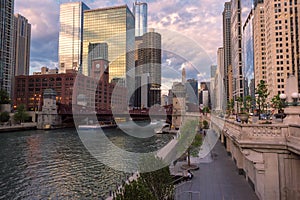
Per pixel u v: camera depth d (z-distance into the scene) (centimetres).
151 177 980
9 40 11569
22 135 6444
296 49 9938
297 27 9975
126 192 704
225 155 2720
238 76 15450
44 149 4369
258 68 12019
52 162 3303
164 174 1032
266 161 1024
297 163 979
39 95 10456
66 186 2245
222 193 1445
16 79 10981
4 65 11181
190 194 1428
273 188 1006
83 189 2148
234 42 17288
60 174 2677
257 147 1030
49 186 2259
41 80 10400
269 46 10712
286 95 1073
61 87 9512
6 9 11325
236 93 16000
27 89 10731
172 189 1134
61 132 7325
